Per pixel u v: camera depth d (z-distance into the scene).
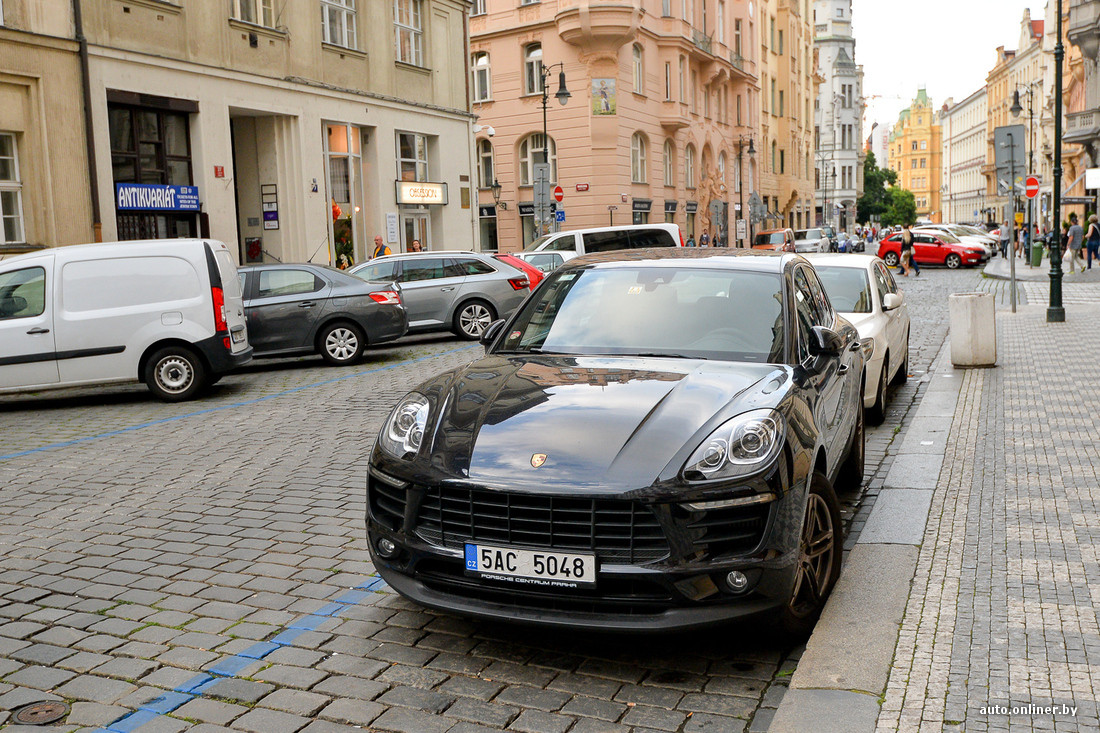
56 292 11.09
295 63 22.50
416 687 3.76
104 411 11.05
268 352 14.35
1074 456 6.94
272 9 21.91
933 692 3.46
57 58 16.88
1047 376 10.65
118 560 5.43
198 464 7.92
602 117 38.94
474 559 3.79
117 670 3.97
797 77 70.06
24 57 16.28
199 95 19.78
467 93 30.08
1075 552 4.91
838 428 5.21
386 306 14.91
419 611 4.56
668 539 3.62
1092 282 26.72
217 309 11.51
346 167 24.67
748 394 4.16
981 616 4.13
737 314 4.98
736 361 4.67
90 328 11.14
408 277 17.34
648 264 5.51
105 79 17.72
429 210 28.39
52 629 4.43
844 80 117.12
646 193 43.25
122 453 8.51
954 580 4.59
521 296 18.00
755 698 3.62
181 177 19.80
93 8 17.52
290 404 10.96
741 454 3.76
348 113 24.27
